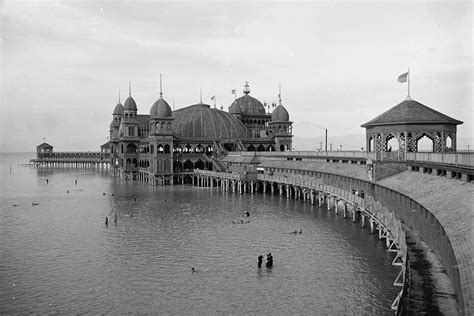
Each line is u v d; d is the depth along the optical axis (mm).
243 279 46750
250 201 103500
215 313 38344
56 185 155125
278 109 176000
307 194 103750
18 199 114438
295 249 57969
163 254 56938
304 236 64938
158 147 156875
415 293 32625
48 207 99125
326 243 60531
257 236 65875
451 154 51188
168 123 154000
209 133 178125
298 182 100688
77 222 79625
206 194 119812
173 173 152000
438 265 39469
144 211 91250
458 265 27141
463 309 24203
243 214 83688
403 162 70688
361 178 78188
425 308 29875
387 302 39812
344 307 38969
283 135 173125
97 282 46406
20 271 50344
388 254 54438
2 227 75375
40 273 49594
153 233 69312
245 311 38625
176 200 107750
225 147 175375
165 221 79312
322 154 110125
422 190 52781
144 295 42656
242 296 42000
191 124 179125
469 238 30281
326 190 86125
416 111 82375
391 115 83875
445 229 35094
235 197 111875
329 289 43281
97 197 116812
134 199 110938
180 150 172000
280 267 50562
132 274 48969
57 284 45938
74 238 66500
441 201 44000
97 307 39969
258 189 126875
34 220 82188
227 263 52562
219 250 58406
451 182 49625
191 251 58188
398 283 43438
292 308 39031
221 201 104500
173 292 43344
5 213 90812
